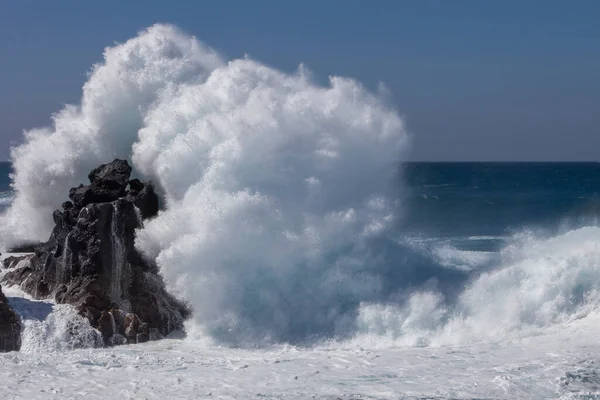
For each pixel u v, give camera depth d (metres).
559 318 40.31
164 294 43.00
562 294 40.75
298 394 30.16
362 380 32.16
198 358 36.62
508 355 35.47
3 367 34.19
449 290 42.47
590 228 48.19
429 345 39.66
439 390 30.48
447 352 36.66
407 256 45.44
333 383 31.73
